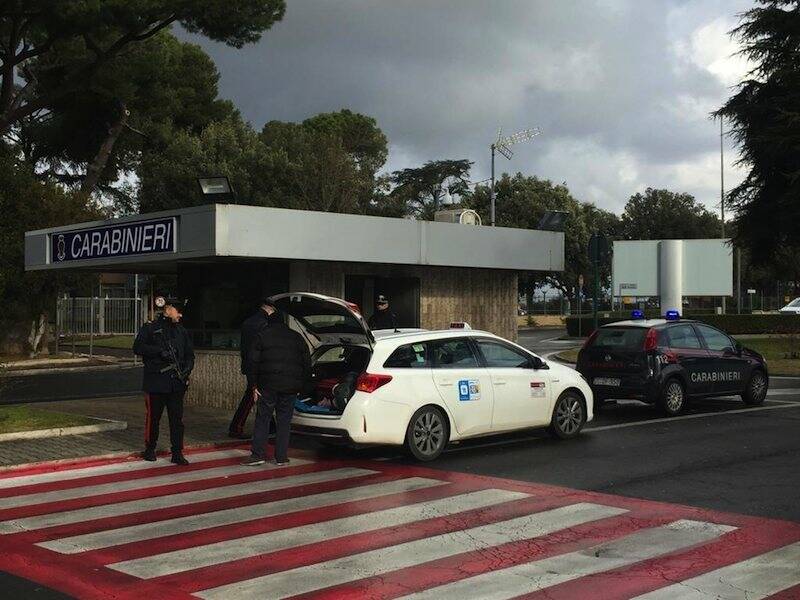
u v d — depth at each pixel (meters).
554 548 6.46
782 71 33.00
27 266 16.33
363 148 74.62
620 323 14.82
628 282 41.16
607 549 6.42
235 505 7.98
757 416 14.34
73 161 41.78
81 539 6.84
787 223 35.16
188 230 12.65
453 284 15.92
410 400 10.05
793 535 6.77
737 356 15.60
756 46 34.84
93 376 24.20
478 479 9.12
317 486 8.82
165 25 29.50
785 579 5.68
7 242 26.78
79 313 39.06
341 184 51.00
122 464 10.20
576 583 5.63
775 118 33.06
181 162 45.28
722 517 7.37
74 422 12.41
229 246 12.26
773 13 34.06
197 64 48.72
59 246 15.53
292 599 5.36
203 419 13.68
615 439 11.87
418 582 5.68
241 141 49.69
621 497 8.20
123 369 27.08
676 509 7.68
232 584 5.66
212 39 30.50
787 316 41.88
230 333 14.85
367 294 15.15
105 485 8.99
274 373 9.91
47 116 39.31
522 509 7.72
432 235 14.64
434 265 14.85
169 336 10.16
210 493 8.53
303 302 12.35
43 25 29.16
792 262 44.19
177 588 5.59
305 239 12.99
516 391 11.13
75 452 10.62
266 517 7.50
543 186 67.75
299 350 10.04
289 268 13.98
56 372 25.78
